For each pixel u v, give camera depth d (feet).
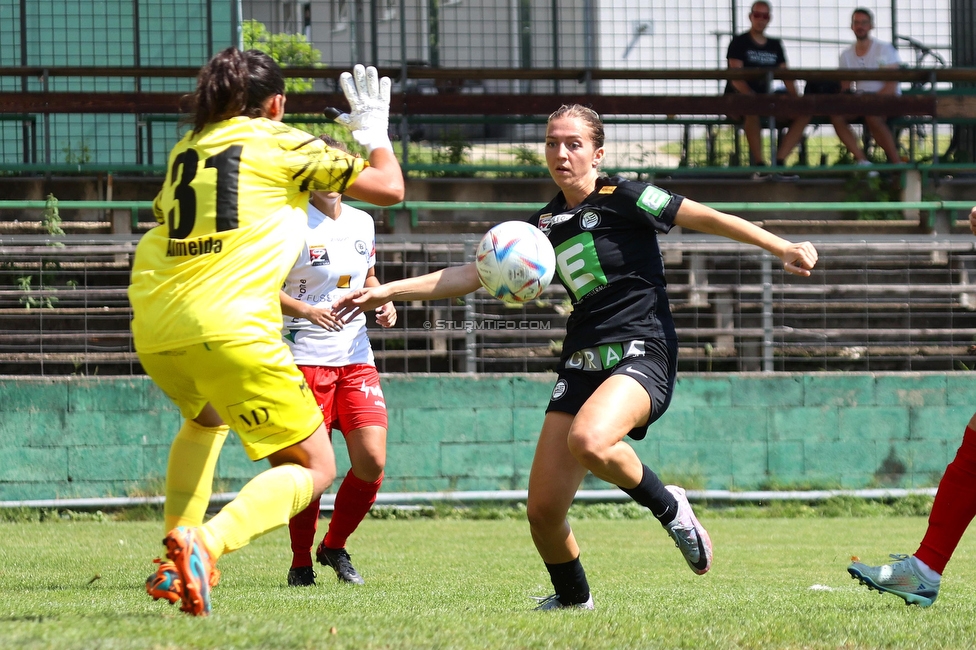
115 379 123.03
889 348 139.85
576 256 48.26
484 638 33.88
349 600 50.60
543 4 168.45
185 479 43.88
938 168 157.58
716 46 168.66
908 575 47.65
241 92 39.65
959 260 146.10
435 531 108.99
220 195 37.81
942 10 177.17
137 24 161.58
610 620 39.45
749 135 164.14
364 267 67.26
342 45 168.66
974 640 36.24
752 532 106.63
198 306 36.96
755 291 136.26
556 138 49.34
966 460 47.09
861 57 168.55
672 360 48.26
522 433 127.44
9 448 121.08
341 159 40.16
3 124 158.71
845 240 136.98
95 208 146.51
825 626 38.52
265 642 31.42
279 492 38.09
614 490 127.44
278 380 38.09
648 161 166.71
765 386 130.00
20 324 132.16
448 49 167.73
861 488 130.00
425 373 128.88
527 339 136.77
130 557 81.25
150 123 156.97
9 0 159.94
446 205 148.56
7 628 32.50
